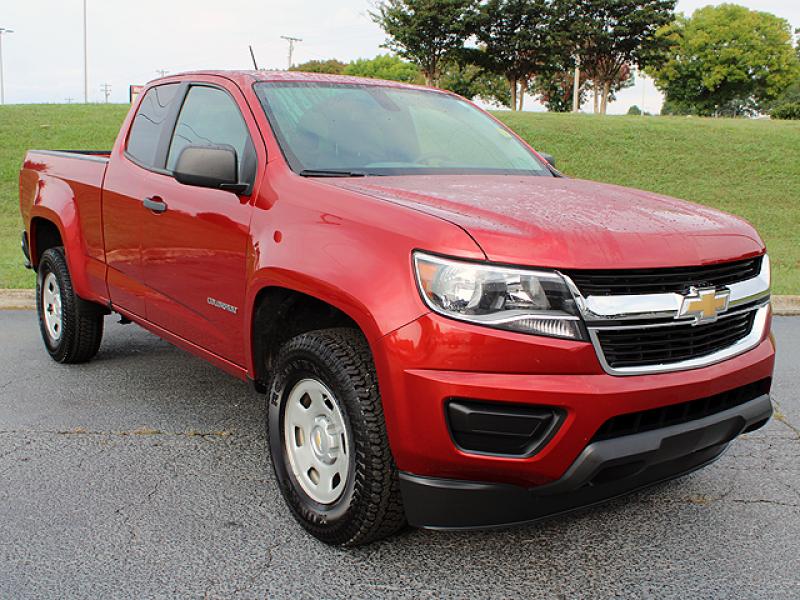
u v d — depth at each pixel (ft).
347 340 9.53
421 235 8.73
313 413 10.14
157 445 13.44
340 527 9.62
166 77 15.49
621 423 8.64
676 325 8.91
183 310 13.20
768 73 219.20
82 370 17.88
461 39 158.40
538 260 8.35
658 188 64.39
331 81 13.89
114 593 8.87
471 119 14.82
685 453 9.23
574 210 9.74
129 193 14.53
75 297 17.15
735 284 9.72
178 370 17.99
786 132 82.99
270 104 12.50
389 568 9.53
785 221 54.44
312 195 10.49
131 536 10.21
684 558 9.89
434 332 8.36
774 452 13.64
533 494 8.60
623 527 10.71
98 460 12.75
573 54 163.32
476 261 8.38
